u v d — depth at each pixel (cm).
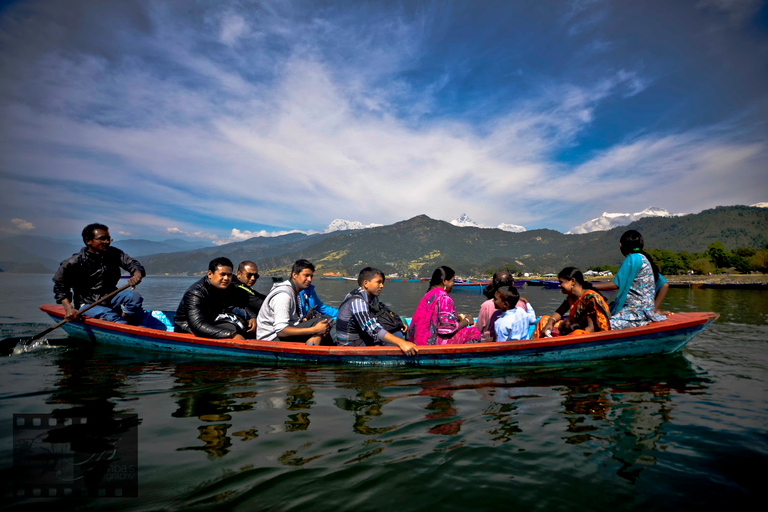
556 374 484
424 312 566
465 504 207
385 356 521
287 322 564
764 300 2233
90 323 671
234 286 659
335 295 3562
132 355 607
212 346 578
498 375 479
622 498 213
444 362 519
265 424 317
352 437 291
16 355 604
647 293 583
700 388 425
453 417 334
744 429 309
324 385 437
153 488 219
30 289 3606
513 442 283
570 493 218
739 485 227
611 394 402
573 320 595
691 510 202
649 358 559
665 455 264
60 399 385
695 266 10500
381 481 228
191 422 322
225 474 235
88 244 704
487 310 636
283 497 211
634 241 604
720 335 804
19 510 197
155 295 2945
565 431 304
